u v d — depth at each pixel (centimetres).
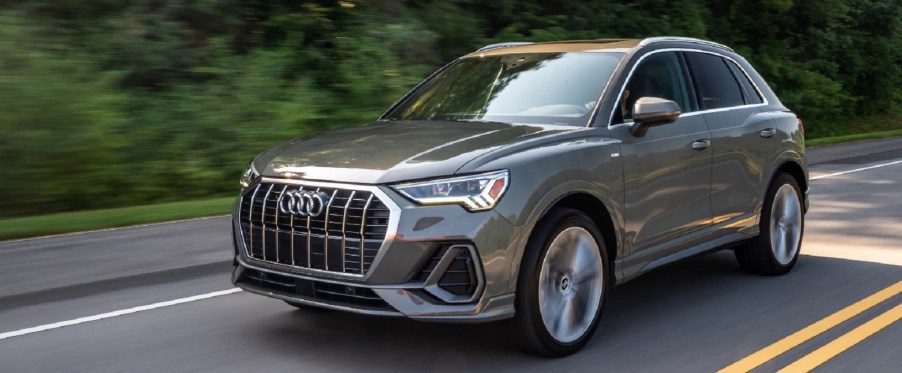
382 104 1527
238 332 509
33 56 1132
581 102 516
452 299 424
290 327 518
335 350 475
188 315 547
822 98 2764
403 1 1728
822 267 689
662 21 2233
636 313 554
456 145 452
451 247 420
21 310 562
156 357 466
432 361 457
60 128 1094
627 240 507
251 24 1582
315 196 438
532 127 491
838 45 3023
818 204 1054
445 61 1755
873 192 1166
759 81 668
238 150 1293
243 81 1385
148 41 1369
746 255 650
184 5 1461
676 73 579
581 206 494
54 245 784
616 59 547
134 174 1183
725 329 518
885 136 2536
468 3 1877
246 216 474
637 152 511
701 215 570
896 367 450
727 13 2652
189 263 705
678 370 446
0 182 1049
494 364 453
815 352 473
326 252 435
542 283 450
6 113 1054
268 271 456
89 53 1292
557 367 450
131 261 713
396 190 422
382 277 420
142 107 1289
